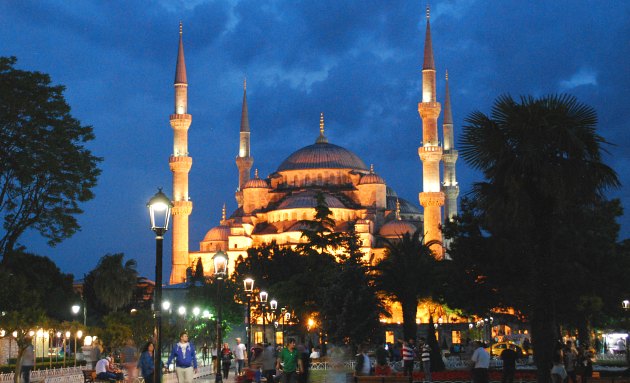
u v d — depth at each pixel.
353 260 117.25
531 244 33.88
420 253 76.06
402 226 185.00
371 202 197.38
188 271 172.25
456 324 133.38
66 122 74.00
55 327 64.00
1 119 71.50
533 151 32.28
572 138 31.77
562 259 62.25
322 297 91.44
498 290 66.56
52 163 71.19
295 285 117.62
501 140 33.25
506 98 33.75
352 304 84.81
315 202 190.62
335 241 123.50
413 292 74.62
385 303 95.44
